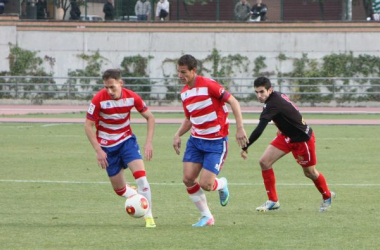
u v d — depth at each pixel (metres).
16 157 42.69
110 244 19.78
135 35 94.25
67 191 30.52
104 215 24.89
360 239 20.53
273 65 92.88
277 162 40.62
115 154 22.72
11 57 94.12
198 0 95.81
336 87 90.12
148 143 22.62
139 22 94.12
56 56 94.56
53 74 94.56
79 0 98.00
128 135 22.72
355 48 91.75
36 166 38.81
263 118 24.06
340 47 91.88
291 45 92.50
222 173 36.25
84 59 94.38
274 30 92.62
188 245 19.62
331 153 44.38
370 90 90.00
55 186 31.92
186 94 22.31
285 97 24.77
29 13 97.50
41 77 88.88
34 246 19.53
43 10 98.06
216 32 93.50
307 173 25.44
